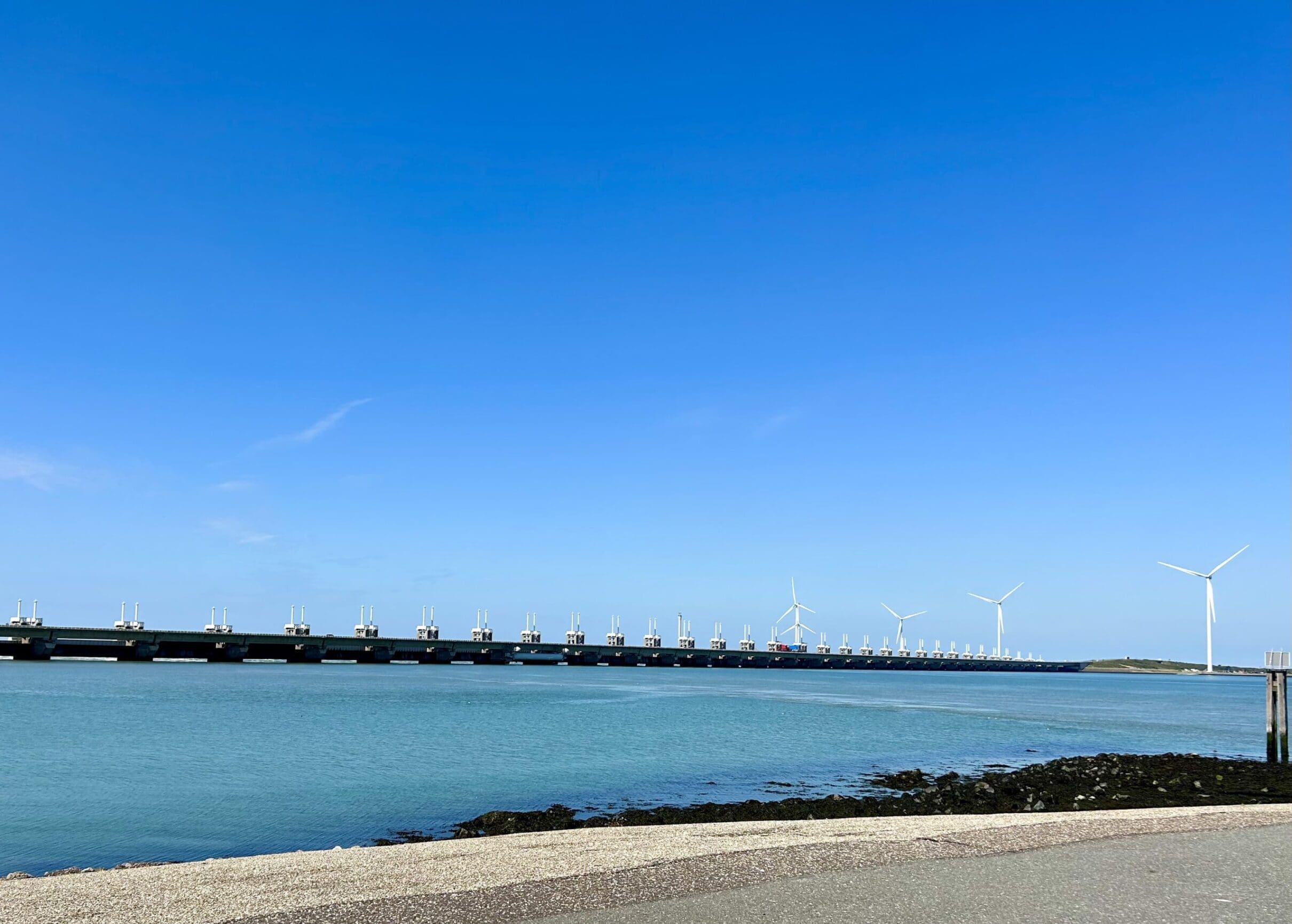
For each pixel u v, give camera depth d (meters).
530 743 72.06
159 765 57.75
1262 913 15.27
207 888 17.56
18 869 30.89
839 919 14.73
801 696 159.25
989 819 28.95
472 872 18.98
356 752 64.94
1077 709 136.12
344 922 14.77
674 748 69.12
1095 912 15.21
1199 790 44.41
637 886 17.16
